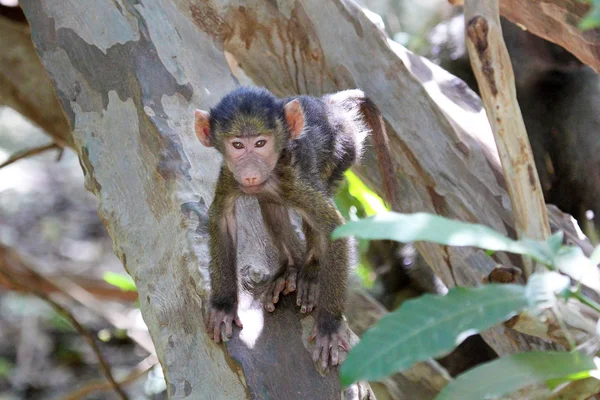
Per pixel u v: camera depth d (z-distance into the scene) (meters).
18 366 21.55
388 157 10.02
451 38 15.65
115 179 8.96
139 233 8.53
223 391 7.23
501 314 4.35
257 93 7.98
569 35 10.60
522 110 15.25
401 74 10.87
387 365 4.25
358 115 9.77
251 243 8.53
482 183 10.66
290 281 7.87
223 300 7.42
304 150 7.98
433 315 4.40
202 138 8.02
